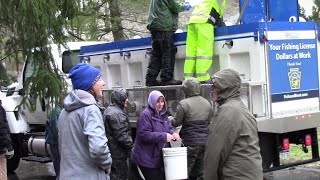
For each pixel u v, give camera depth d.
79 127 3.88
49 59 6.36
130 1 13.99
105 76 8.73
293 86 6.72
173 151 6.06
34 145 9.39
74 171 3.85
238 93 3.84
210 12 6.77
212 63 6.89
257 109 6.38
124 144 6.56
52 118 6.48
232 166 3.71
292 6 7.51
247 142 3.72
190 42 6.91
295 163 6.99
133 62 8.16
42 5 5.90
